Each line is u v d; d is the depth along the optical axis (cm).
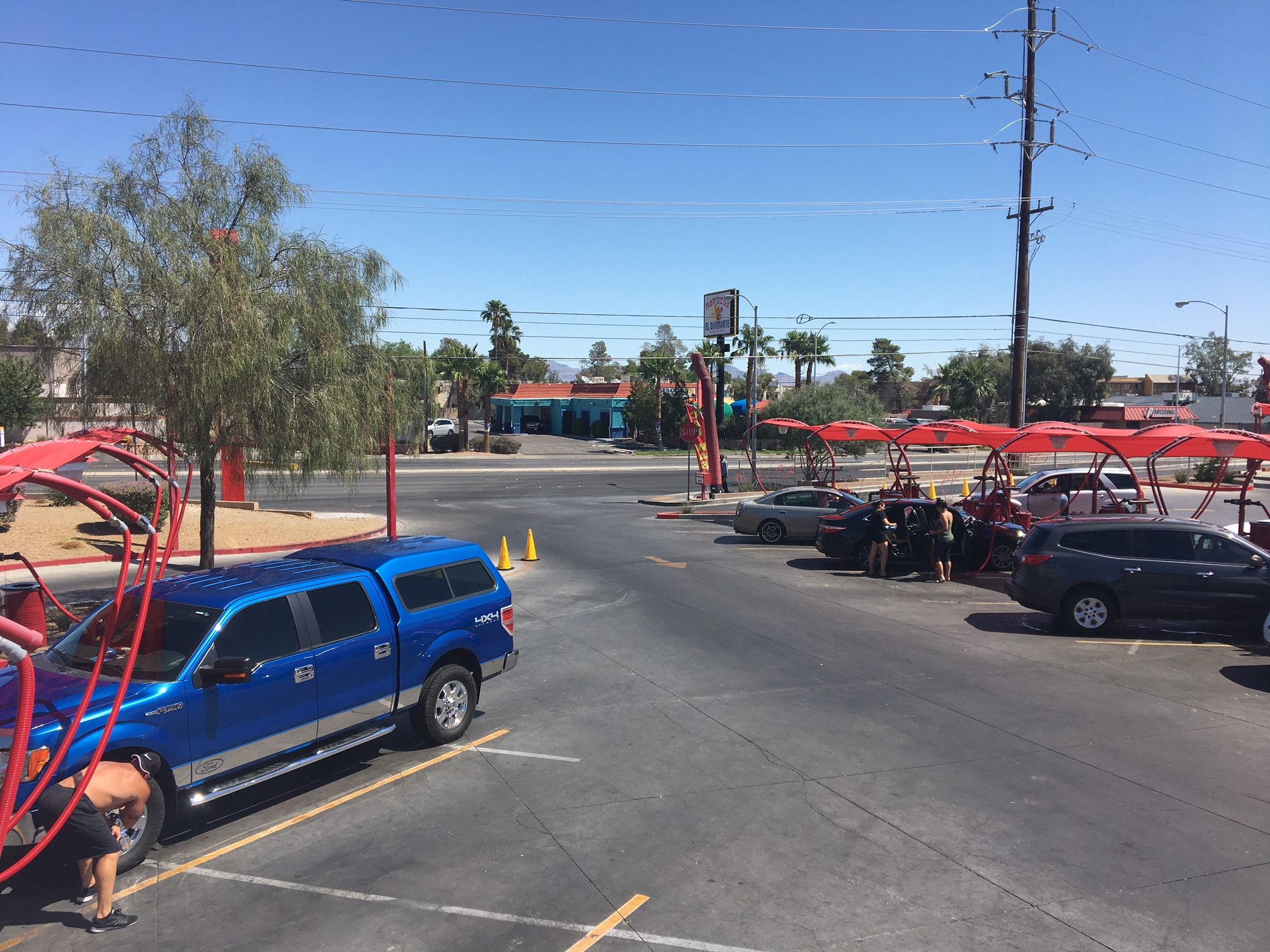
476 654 814
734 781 696
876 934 477
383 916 498
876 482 3838
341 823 623
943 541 1627
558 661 1067
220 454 1247
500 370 6056
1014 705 895
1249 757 748
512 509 2881
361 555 785
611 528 2445
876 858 566
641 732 816
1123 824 617
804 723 838
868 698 919
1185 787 683
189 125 1157
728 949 464
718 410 3575
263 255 1146
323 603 683
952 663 1058
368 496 3228
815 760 741
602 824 620
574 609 1370
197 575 701
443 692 785
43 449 541
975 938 472
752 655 1095
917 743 783
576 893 524
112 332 1014
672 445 6381
